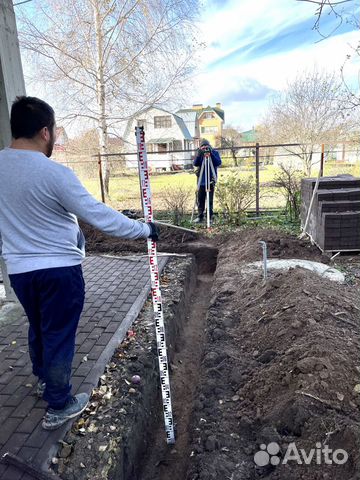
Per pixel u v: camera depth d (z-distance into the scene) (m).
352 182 6.56
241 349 3.49
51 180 1.90
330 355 2.76
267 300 4.09
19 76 4.19
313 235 6.43
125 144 17.91
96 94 14.92
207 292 5.87
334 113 17.52
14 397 2.63
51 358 2.13
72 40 14.20
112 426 2.43
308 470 2.05
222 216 9.07
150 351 3.36
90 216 1.94
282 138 22.12
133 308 4.09
